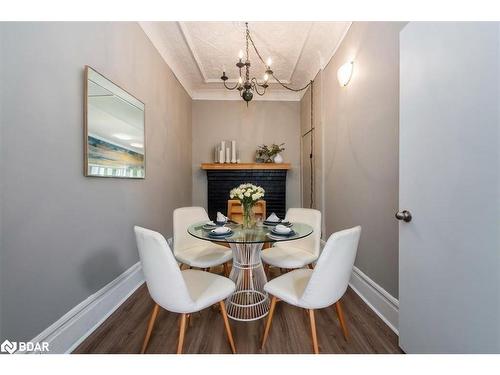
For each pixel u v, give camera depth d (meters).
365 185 2.08
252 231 1.85
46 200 1.31
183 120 3.97
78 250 1.54
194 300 1.29
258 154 4.54
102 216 1.79
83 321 1.56
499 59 0.86
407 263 1.37
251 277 1.96
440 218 1.13
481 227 0.94
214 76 3.94
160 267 1.18
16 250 1.16
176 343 1.52
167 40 2.86
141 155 2.35
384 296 1.78
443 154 1.11
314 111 3.68
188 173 4.33
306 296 1.27
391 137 1.70
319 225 2.13
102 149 1.74
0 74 1.08
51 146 1.33
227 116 4.68
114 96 1.89
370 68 1.98
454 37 1.04
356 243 1.32
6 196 1.11
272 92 4.61
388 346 1.49
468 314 1.00
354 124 2.28
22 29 1.17
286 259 1.96
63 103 1.41
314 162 3.70
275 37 2.82
